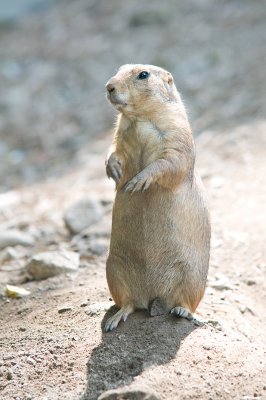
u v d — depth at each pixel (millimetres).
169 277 9281
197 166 17203
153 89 9195
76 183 18500
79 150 21594
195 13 30516
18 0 36062
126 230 9289
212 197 15203
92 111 24391
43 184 19266
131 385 7691
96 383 8070
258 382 7926
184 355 8359
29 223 15625
